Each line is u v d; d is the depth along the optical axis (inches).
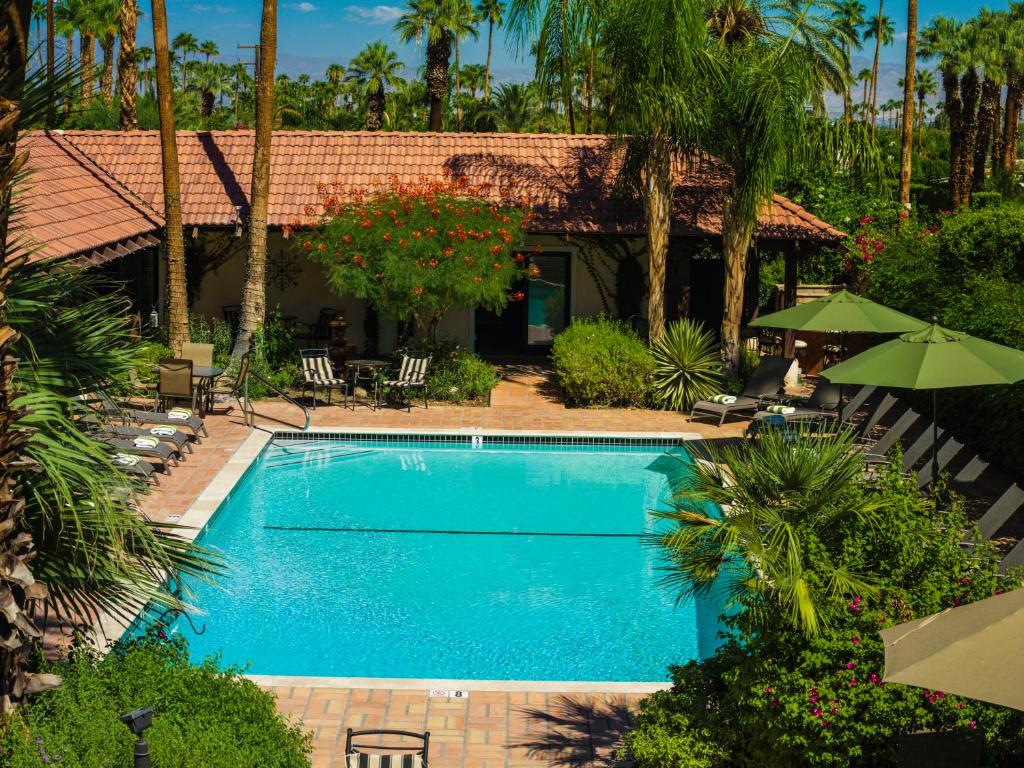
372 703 345.7
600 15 733.9
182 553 285.4
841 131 816.9
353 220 760.3
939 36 2000.5
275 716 278.7
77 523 240.5
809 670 262.8
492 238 766.5
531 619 446.0
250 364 782.5
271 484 623.2
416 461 674.8
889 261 786.8
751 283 943.7
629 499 608.1
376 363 772.6
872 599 273.1
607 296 958.4
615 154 938.1
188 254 921.5
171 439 601.0
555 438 699.4
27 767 222.2
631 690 359.3
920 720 245.1
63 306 278.5
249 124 2488.9
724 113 751.7
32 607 251.4
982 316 616.7
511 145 968.3
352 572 493.4
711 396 761.0
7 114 226.8
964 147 1893.5
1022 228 688.4
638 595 473.1
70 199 775.7
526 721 336.8
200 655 404.5
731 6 804.6
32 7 234.4
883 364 489.4
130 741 233.1
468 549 526.0
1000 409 579.8
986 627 202.1
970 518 519.2
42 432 253.0
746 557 300.7
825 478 331.3
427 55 1672.0
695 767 268.2
